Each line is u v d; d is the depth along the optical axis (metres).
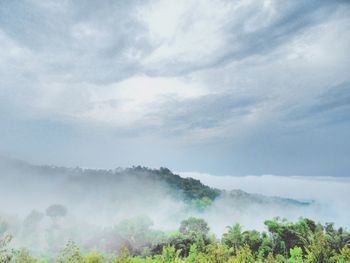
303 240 36.97
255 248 41.09
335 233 36.88
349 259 26.73
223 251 29.08
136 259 30.30
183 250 43.97
